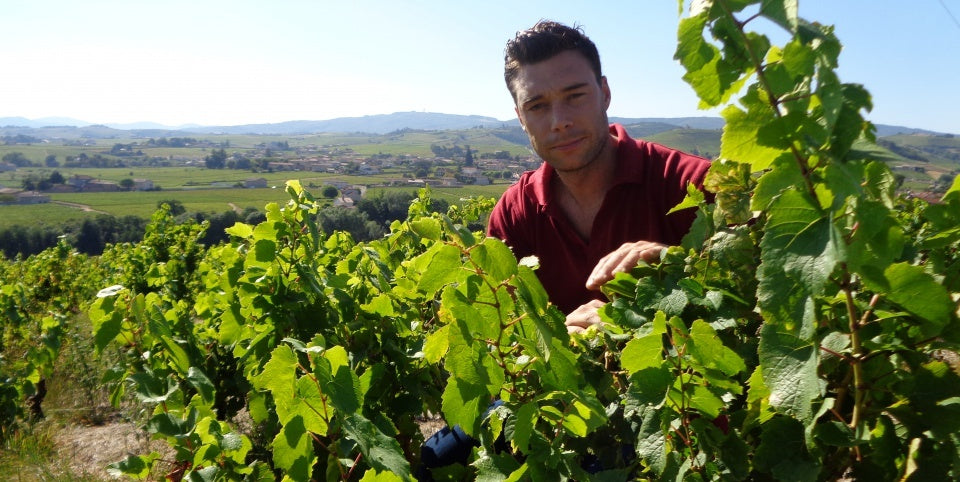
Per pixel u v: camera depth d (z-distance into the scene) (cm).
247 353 329
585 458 187
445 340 130
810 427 112
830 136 90
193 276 991
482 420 160
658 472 131
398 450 149
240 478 196
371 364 286
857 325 110
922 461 115
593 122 293
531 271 118
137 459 208
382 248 382
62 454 543
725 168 148
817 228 91
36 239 6412
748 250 145
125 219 6881
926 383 112
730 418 140
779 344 105
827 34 89
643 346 127
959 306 113
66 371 781
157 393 220
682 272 156
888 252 94
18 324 800
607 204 301
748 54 96
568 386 126
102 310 249
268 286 313
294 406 153
